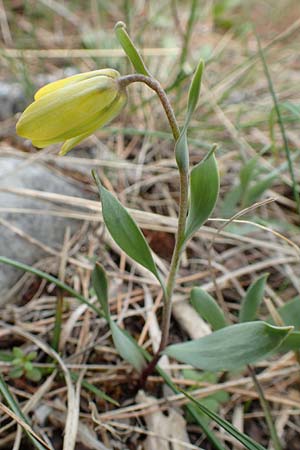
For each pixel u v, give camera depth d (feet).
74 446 0.61
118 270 0.80
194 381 0.67
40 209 0.82
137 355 0.63
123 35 0.49
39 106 0.48
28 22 1.28
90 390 0.66
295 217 0.89
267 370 0.69
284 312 0.62
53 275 0.78
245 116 1.05
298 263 0.82
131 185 0.92
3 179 0.83
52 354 0.66
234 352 0.54
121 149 0.97
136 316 0.75
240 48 1.26
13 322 0.73
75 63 1.15
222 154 0.97
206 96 1.07
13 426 0.62
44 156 0.91
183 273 0.80
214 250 0.84
